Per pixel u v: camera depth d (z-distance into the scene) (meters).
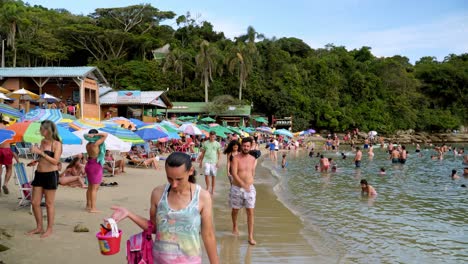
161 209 3.18
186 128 27.16
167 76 62.41
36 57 56.03
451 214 10.84
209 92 63.81
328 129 73.19
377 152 43.94
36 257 5.53
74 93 31.80
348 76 85.88
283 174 21.14
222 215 9.71
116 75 57.34
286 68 77.06
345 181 18.17
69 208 8.80
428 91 89.50
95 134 8.35
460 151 39.44
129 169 18.14
